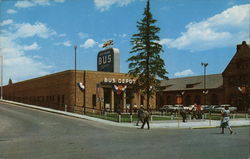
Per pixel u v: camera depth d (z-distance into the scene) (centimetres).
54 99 5188
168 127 2770
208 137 1888
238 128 2767
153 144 1534
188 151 1301
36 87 5956
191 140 1717
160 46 4375
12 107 4612
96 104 4872
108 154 1225
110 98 5078
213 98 7631
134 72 4400
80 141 1662
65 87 4809
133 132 2253
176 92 8650
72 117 3531
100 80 4941
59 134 2025
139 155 1198
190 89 8206
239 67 6894
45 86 5559
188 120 3516
